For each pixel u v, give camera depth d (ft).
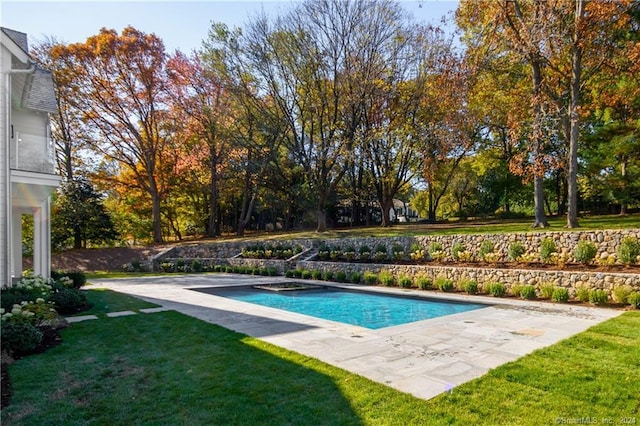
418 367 15.47
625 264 32.94
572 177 45.27
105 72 79.41
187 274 63.67
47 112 39.22
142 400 12.62
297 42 69.87
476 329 22.25
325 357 16.88
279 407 11.94
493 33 49.44
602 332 20.70
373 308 35.42
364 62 69.41
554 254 37.29
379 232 65.92
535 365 15.42
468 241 45.14
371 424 10.83
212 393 13.07
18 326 18.03
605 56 46.39
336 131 74.90
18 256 41.73
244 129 80.43
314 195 81.41
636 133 53.36
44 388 13.73
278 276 58.29
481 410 11.61
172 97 82.23
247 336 20.70
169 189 96.32
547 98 48.80
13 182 30.66
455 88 54.95
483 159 85.97
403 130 69.15
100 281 52.34
